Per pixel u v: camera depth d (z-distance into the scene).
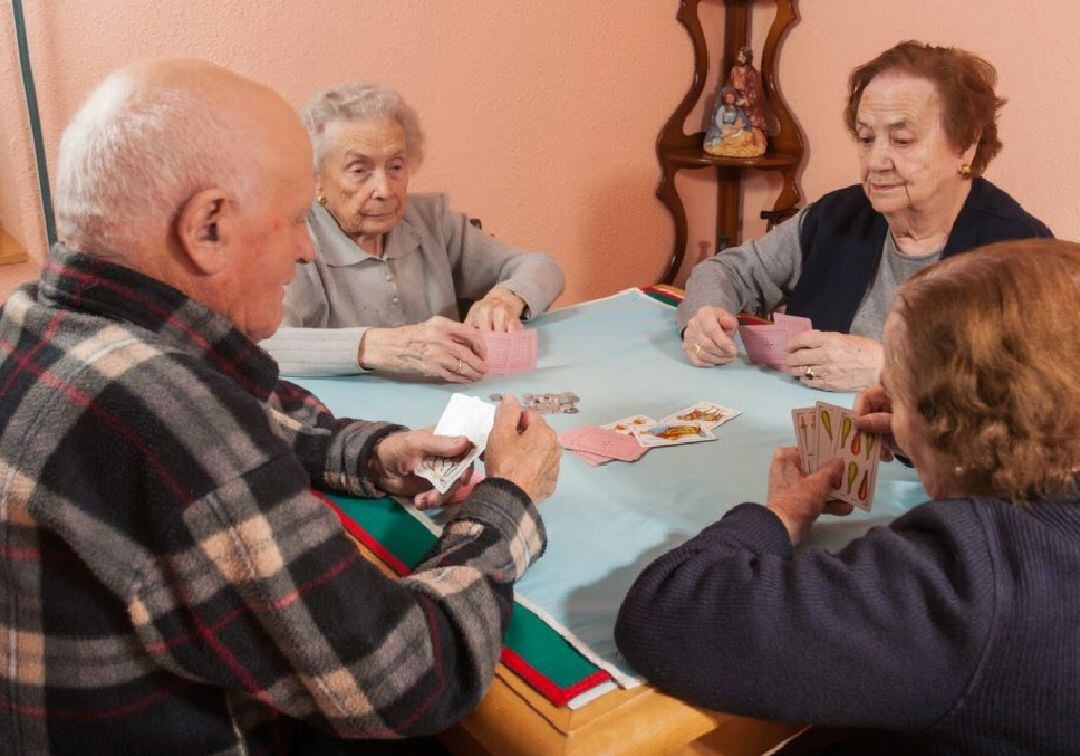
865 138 2.12
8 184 2.74
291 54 2.97
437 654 1.03
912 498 1.53
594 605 1.25
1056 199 3.11
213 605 0.93
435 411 1.90
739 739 1.16
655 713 1.06
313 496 1.00
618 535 1.42
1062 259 0.96
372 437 1.53
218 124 0.99
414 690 1.00
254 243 1.04
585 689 1.09
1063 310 0.93
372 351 2.06
